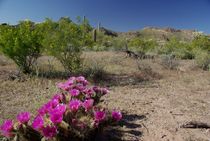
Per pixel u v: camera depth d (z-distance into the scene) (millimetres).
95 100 4441
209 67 11805
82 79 4719
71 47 9078
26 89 6961
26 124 3234
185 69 11609
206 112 5777
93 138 3631
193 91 7730
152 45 21000
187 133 4613
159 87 8086
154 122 5035
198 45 19141
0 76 8070
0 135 3949
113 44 20328
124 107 5816
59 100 4023
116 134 4391
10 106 5594
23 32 8562
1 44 8344
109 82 8359
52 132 3090
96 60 12203
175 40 20891
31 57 8711
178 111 5758
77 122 3383
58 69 9617
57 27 9141
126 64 11898
